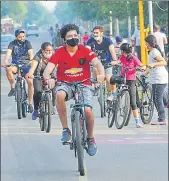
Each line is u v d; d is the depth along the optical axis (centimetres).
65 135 1912
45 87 2792
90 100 1888
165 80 2866
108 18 8194
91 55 1909
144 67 2781
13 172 1934
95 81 1895
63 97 1886
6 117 3266
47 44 2741
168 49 5650
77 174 1906
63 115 1911
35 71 2788
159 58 2798
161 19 6506
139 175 1881
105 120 3080
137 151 2259
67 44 1886
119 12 7212
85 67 1919
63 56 1908
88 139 1892
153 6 6488
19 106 3170
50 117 2719
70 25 1884
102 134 2672
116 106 2812
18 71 3164
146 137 2580
